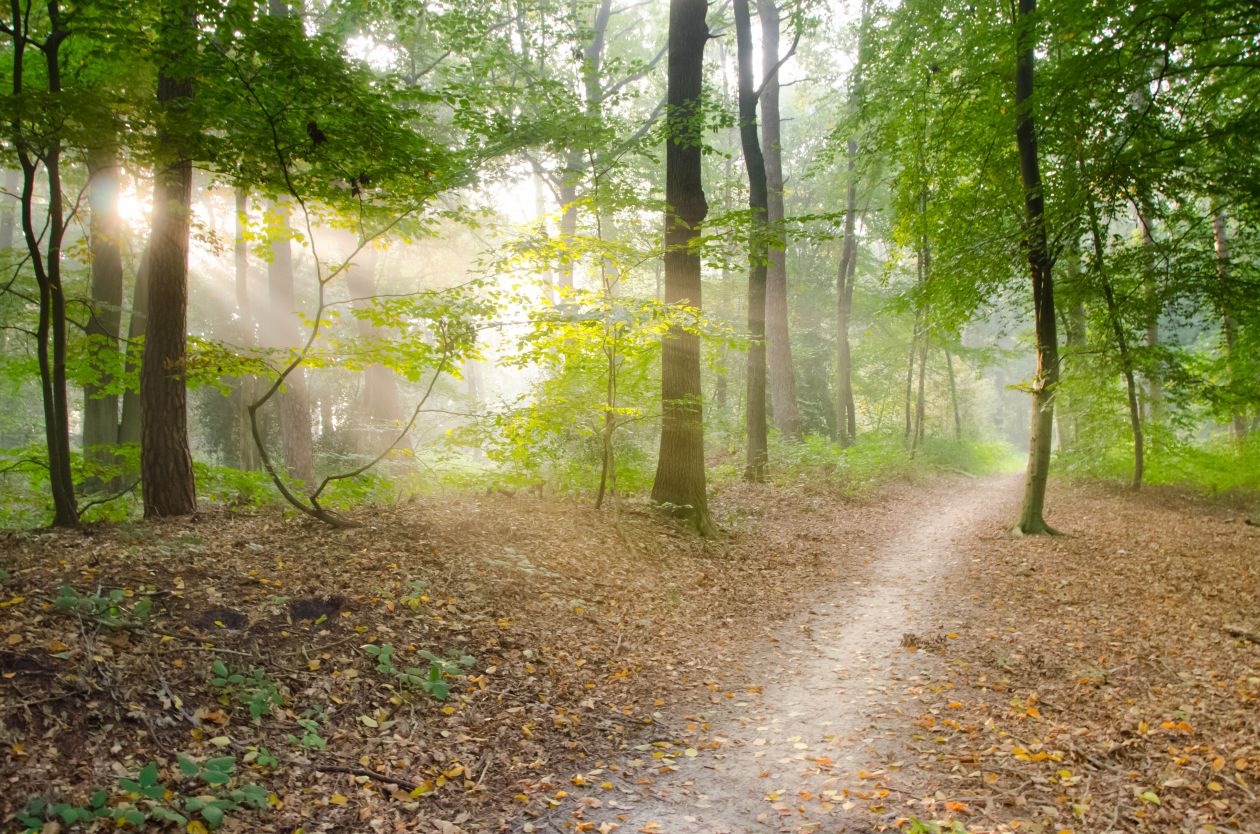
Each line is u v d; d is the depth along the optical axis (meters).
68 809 3.39
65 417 7.32
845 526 14.38
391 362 8.82
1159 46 9.57
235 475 10.28
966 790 4.42
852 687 6.37
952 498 20.05
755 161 16.44
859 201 26.33
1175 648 6.75
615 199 10.78
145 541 6.77
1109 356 15.19
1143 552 11.10
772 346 23.19
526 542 8.97
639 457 13.87
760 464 18.03
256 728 4.59
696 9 11.84
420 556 7.61
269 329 17.14
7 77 8.70
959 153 14.23
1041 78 12.39
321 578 6.55
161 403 8.51
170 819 3.57
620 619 7.72
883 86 15.52
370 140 7.21
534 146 11.34
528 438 10.77
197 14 6.95
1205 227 12.92
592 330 9.84
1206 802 4.07
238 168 7.53
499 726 5.29
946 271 13.04
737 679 6.68
